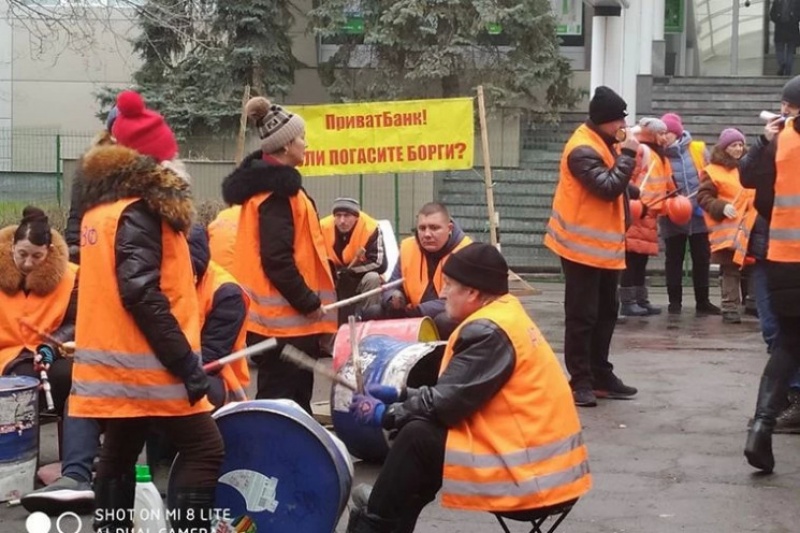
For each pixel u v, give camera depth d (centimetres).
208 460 494
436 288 782
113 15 2445
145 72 2167
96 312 476
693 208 1374
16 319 696
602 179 834
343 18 2128
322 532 527
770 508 632
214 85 2122
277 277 666
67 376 686
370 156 1202
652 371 1030
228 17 2103
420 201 1948
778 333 688
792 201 668
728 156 1305
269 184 667
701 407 881
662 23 2322
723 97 2208
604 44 1608
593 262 855
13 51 2541
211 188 1947
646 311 1395
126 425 495
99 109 2420
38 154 2391
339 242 1073
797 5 2322
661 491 664
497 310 484
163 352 470
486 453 471
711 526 603
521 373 475
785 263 671
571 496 475
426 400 475
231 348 643
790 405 796
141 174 472
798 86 684
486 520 614
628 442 775
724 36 2528
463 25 2086
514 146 2080
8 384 655
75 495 621
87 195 481
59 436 707
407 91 2156
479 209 2000
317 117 1205
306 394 698
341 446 550
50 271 697
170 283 481
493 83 2109
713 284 1767
